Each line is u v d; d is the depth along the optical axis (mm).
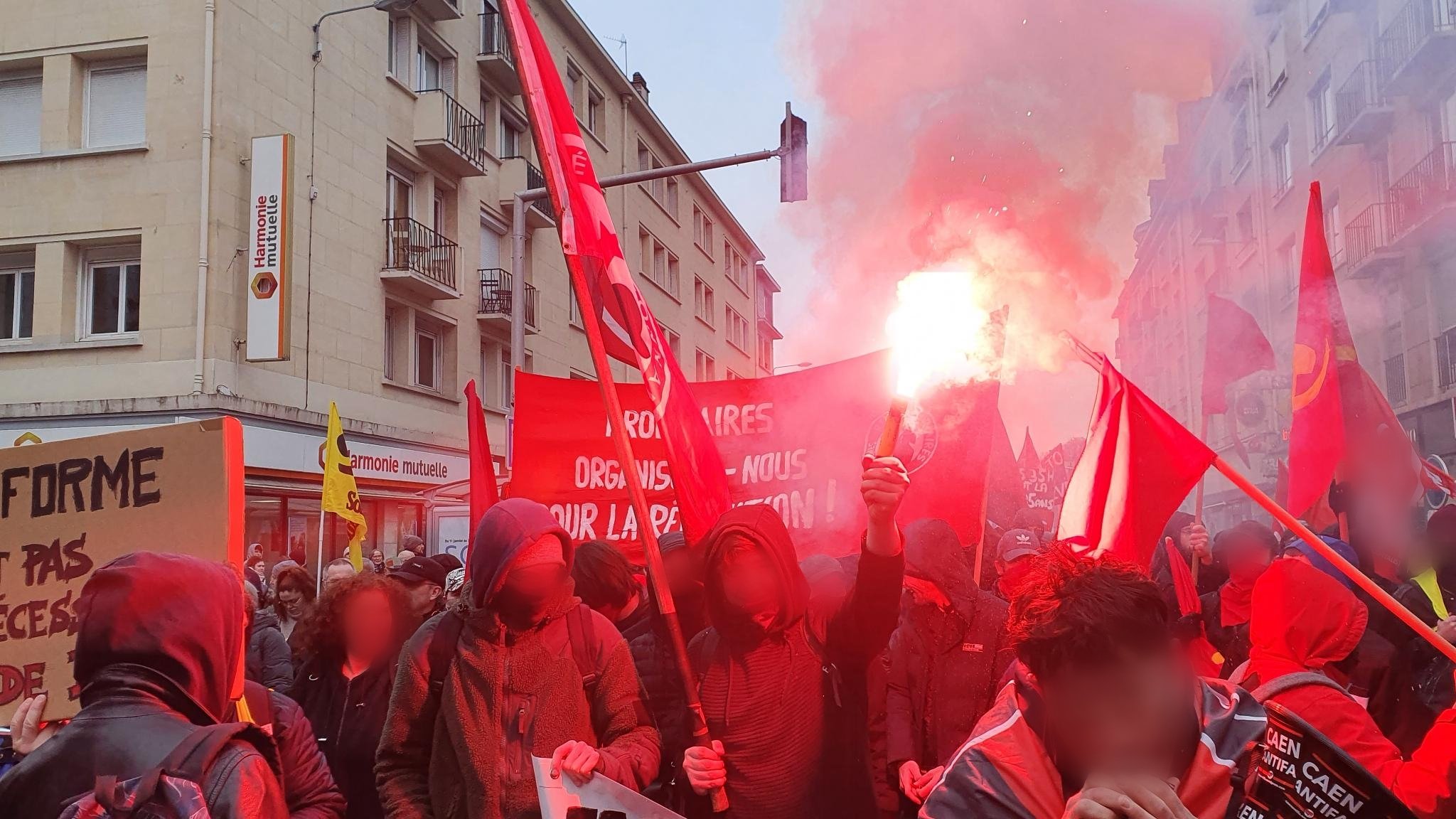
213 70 15750
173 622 1887
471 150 22422
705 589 2969
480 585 2980
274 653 5285
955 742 3664
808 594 2959
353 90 18859
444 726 3008
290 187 15922
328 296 17906
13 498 2928
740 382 5039
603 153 29781
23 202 16125
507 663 2979
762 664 2918
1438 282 16703
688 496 3562
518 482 5711
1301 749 1869
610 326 3715
